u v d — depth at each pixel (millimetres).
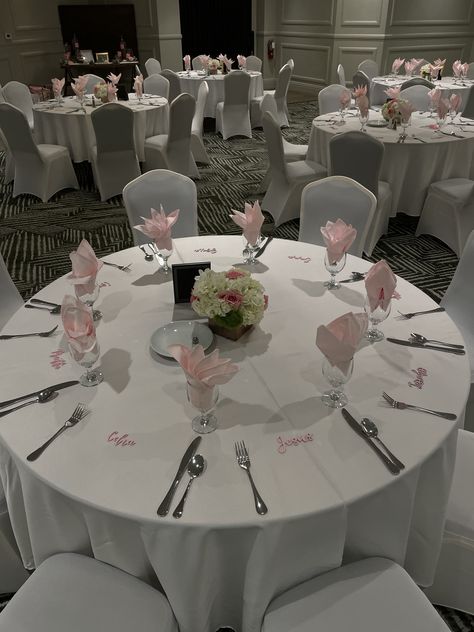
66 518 1216
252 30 9695
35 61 8375
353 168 3551
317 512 1034
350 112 5062
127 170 4906
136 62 8023
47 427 1244
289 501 1054
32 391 1361
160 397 1330
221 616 1282
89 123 5074
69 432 1227
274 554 1063
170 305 1753
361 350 1502
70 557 1262
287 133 7203
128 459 1153
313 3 8797
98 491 1082
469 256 2057
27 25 8078
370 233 3730
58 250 3979
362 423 1240
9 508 1356
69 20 8367
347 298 1788
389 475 1106
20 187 5000
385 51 8383
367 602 1137
